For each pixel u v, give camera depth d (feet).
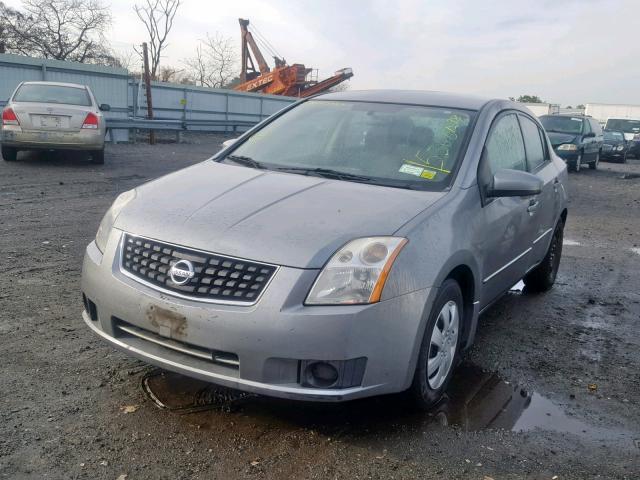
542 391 13.04
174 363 10.21
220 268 9.98
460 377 13.44
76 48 128.47
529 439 10.98
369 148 13.82
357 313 9.65
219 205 11.19
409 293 10.25
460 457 10.24
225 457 9.78
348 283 9.79
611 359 15.07
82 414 10.77
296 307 9.60
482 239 12.69
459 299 12.09
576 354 15.25
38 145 39.86
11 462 9.30
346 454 10.09
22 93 41.24
